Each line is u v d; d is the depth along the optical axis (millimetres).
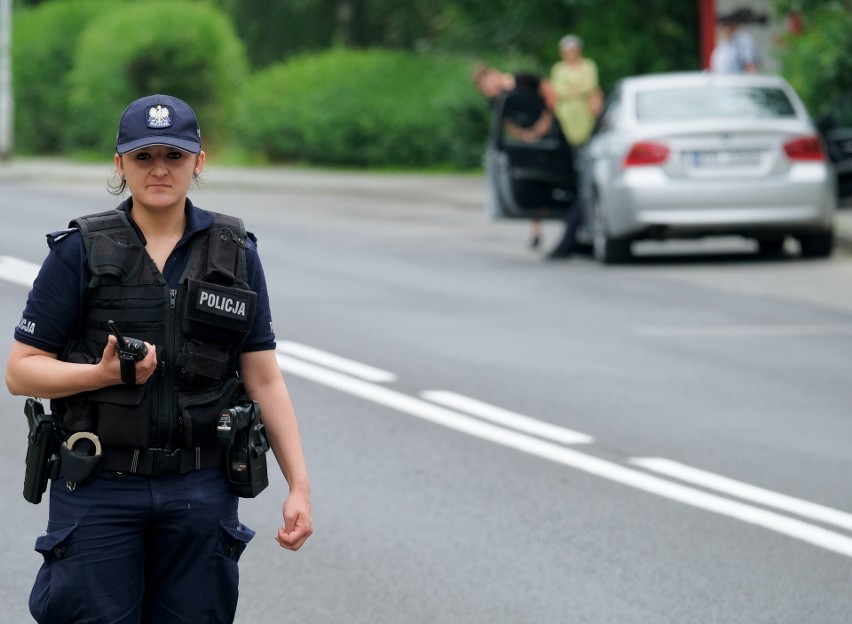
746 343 30609
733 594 16219
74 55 99938
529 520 18672
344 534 18094
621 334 31438
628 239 42906
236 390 10922
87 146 97750
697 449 22109
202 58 95500
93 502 10750
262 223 54875
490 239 50344
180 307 10703
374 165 85375
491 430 23062
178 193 10688
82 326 10781
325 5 134375
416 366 27703
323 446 22016
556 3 84812
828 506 19359
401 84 87188
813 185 42125
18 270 37938
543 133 46125
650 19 84375
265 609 15656
